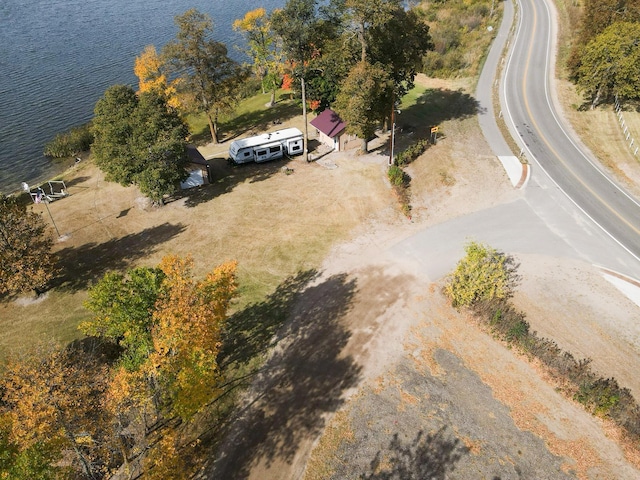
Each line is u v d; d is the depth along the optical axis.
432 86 66.19
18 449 16.06
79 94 74.31
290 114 64.38
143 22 112.38
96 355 27.64
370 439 22.69
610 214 39.06
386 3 40.84
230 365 27.22
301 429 23.39
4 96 73.75
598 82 53.06
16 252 30.38
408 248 36.50
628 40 50.44
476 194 42.47
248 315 30.78
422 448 22.19
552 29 76.94
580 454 21.95
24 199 47.94
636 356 26.98
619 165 46.03
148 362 18.91
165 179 39.94
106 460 19.44
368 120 43.81
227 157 52.84
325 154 51.25
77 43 97.88
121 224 41.41
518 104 58.03
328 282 33.38
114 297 22.30
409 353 27.42
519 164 46.31
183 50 50.62
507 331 27.77
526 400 24.48
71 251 38.09
